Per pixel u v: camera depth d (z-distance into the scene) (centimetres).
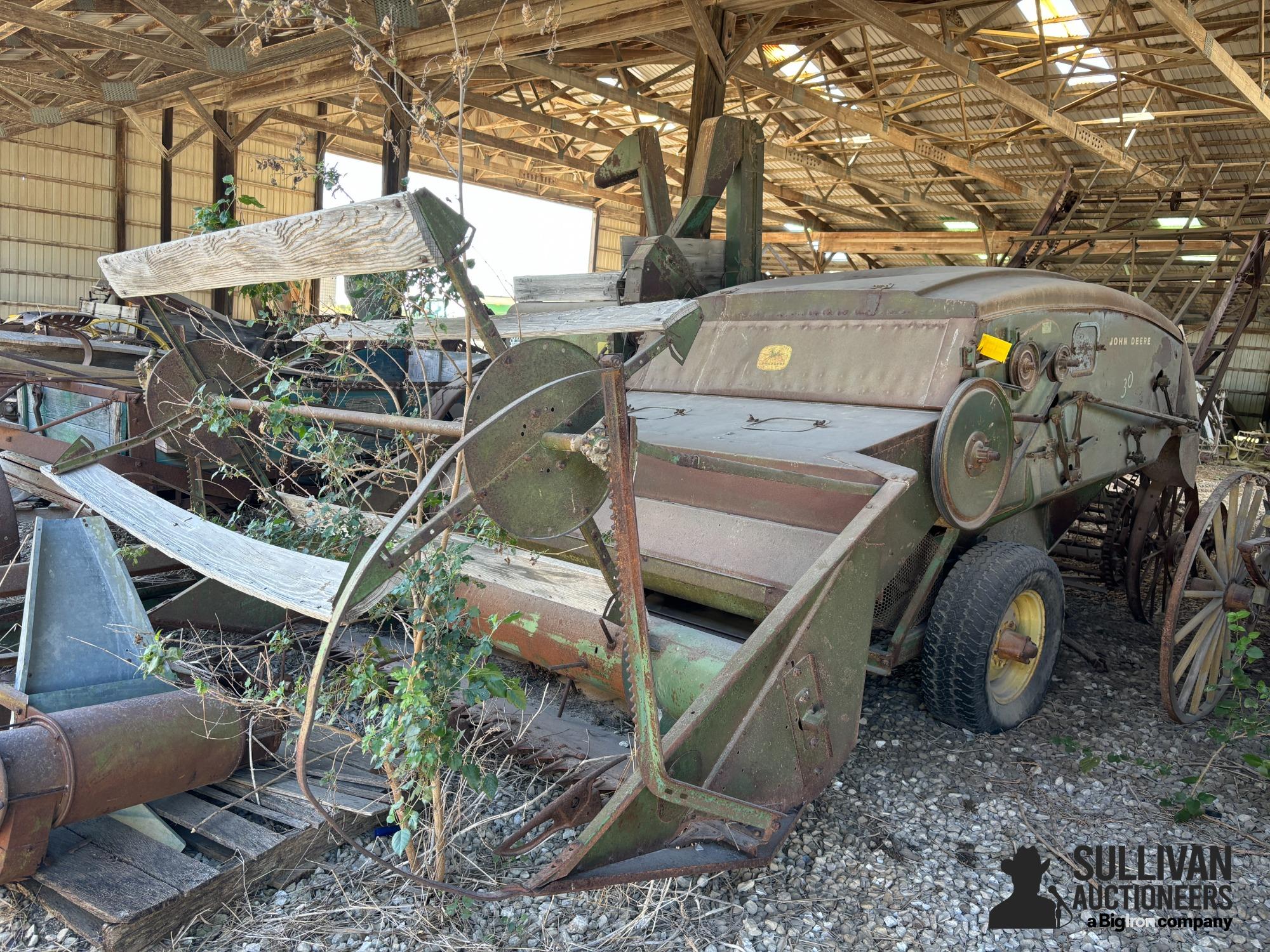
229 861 278
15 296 2030
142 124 1548
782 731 280
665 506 389
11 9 991
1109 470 493
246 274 269
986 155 2038
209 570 268
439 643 247
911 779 372
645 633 229
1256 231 648
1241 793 375
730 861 273
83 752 265
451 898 277
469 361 229
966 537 431
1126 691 476
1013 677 430
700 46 993
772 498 354
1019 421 411
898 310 432
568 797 277
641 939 267
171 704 289
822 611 291
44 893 268
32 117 1727
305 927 265
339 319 341
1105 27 1411
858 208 2597
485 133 2261
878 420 386
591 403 238
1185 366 579
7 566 425
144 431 531
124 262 321
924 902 293
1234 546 438
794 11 1316
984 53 1541
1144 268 1695
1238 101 1433
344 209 219
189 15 1152
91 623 340
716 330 501
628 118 2236
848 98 1703
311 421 339
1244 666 480
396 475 370
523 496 225
